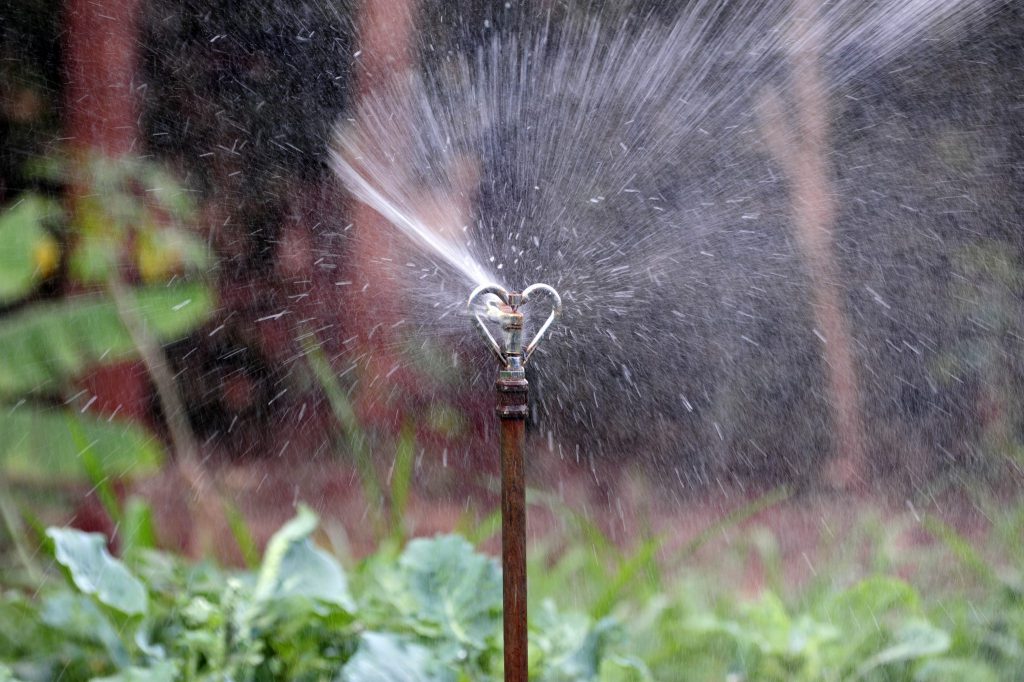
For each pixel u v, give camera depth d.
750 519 8.95
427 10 9.21
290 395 10.06
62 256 9.19
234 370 9.98
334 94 9.52
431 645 4.82
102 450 7.66
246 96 9.73
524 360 3.50
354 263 9.80
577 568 7.01
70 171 9.45
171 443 9.54
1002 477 9.09
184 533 8.21
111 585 4.87
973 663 5.43
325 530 7.32
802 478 9.56
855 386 9.66
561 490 9.84
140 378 9.37
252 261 9.84
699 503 9.52
